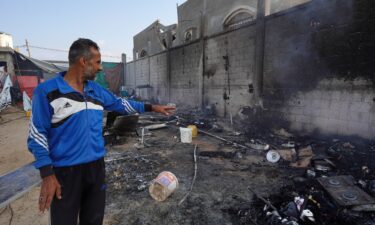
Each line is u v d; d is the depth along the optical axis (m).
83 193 1.48
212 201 2.85
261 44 6.60
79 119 1.32
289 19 5.80
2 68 10.93
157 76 13.86
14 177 3.30
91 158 1.40
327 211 2.52
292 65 5.83
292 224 2.23
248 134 6.24
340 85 4.84
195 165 4.00
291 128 6.01
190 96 10.53
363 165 3.63
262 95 6.77
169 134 6.52
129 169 3.86
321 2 5.03
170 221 2.45
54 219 1.34
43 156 1.21
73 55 1.32
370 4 4.25
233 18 9.54
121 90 18.30
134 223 2.41
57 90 1.25
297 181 3.33
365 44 4.37
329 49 4.97
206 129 7.05
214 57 8.75
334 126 5.01
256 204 2.76
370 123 4.38
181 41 13.35
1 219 2.45
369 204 2.51
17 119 8.90
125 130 5.46
